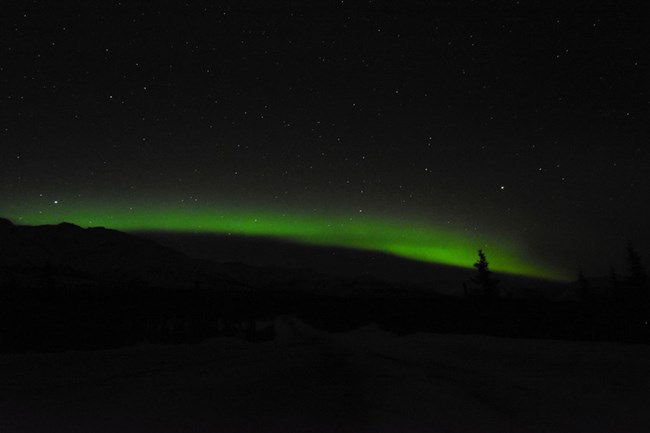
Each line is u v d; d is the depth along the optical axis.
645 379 11.48
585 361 14.35
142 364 12.95
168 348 17.16
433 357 16.88
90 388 9.46
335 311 51.47
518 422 8.01
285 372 12.95
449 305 47.19
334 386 10.97
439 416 8.30
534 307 39.09
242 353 17.23
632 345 17.78
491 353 17.22
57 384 9.70
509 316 37.28
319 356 17.11
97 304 29.91
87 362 12.44
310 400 9.33
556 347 17.94
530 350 17.34
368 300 57.69
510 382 11.69
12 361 11.80
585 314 33.06
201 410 8.12
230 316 37.50
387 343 22.78
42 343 16.95
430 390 10.63
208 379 11.15
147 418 7.46
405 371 13.52
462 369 13.93
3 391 8.84
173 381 10.62
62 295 30.91
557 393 10.33
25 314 22.33
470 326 37.19
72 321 22.52
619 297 37.94
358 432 7.19
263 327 33.84
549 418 8.27
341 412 8.40
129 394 9.06
